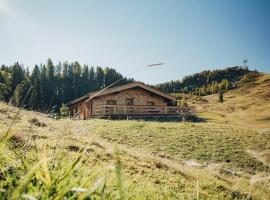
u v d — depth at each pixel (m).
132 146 16.69
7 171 1.19
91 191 0.89
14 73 66.50
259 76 179.12
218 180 10.59
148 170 9.20
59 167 1.21
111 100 34.59
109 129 19.89
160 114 35.94
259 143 21.14
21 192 0.79
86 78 128.75
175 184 8.34
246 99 121.00
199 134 21.88
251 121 55.88
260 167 16.09
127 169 8.35
